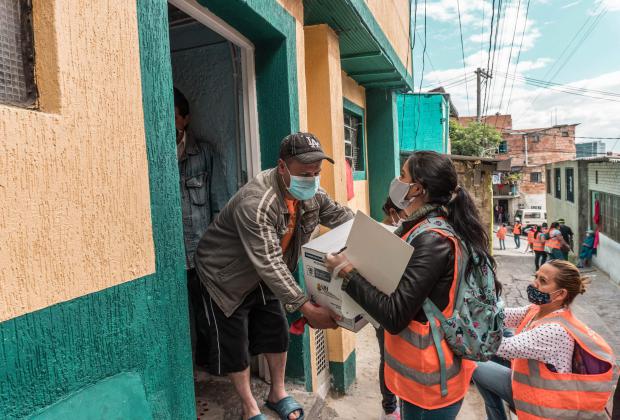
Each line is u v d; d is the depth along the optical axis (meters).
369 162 6.96
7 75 1.18
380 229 1.62
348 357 4.18
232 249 2.08
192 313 3.03
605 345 2.42
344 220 2.43
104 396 1.32
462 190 1.79
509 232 28.81
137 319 1.47
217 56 2.96
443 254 1.67
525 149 35.16
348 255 1.75
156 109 1.60
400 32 6.11
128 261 1.43
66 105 1.22
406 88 6.90
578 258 14.96
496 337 1.75
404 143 12.90
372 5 4.38
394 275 1.63
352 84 6.11
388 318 1.64
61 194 1.20
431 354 1.72
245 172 2.97
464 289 1.72
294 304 1.90
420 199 1.83
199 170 2.87
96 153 1.32
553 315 2.54
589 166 15.07
